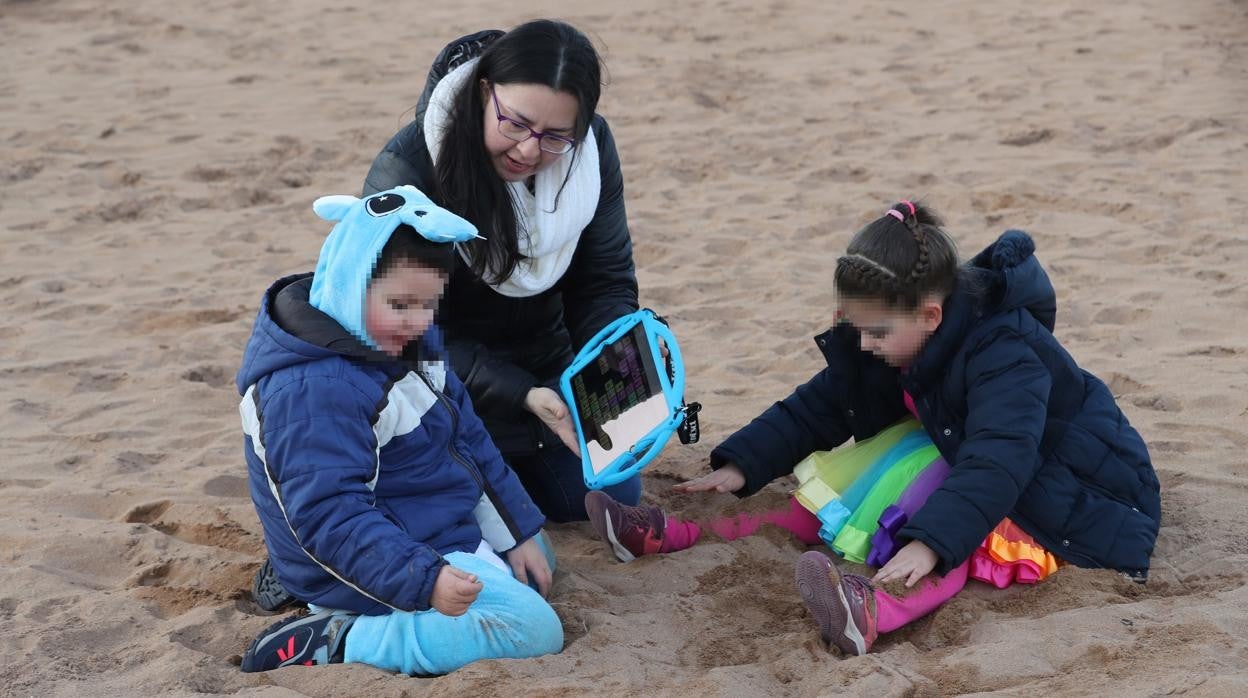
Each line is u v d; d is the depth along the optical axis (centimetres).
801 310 578
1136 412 444
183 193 770
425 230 280
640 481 388
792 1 1270
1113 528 326
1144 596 320
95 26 1212
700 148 844
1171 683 265
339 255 284
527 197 349
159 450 445
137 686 285
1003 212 698
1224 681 261
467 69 335
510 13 1255
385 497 306
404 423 299
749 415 465
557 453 385
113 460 432
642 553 358
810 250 662
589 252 381
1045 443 330
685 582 343
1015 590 324
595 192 357
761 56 1079
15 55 1106
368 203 286
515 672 284
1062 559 330
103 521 384
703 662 300
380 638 293
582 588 337
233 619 318
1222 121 833
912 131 862
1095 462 330
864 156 814
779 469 368
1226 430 423
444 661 294
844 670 286
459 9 1284
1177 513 360
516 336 385
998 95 931
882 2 1253
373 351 291
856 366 355
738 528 368
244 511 389
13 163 814
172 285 629
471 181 334
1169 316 541
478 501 326
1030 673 281
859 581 305
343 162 835
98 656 299
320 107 956
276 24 1223
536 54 317
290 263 662
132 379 513
